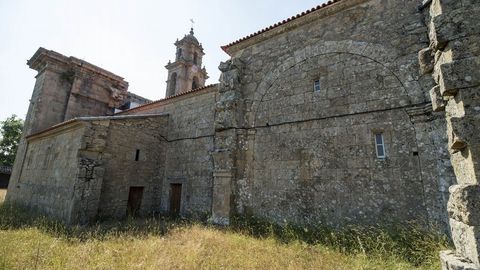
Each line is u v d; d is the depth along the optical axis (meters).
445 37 3.46
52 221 8.22
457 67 3.29
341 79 7.33
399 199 5.83
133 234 7.18
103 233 7.30
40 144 12.80
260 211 7.91
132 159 10.91
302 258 5.13
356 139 6.74
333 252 5.45
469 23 3.37
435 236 5.11
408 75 6.25
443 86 3.38
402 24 6.62
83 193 8.66
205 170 10.55
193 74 21.48
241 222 7.85
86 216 8.62
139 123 11.39
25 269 4.29
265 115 8.68
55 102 15.37
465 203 2.88
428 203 5.44
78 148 9.09
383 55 6.74
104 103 17.53
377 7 7.14
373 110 6.61
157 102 13.64
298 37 8.53
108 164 9.88
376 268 4.48
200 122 11.44
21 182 13.30
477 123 3.05
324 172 7.05
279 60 8.81
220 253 5.38
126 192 10.45
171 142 12.38
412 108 6.01
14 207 11.42
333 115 7.25
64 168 9.65
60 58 15.70
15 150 28.58
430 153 5.62
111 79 17.94
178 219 9.98
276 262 4.85
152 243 5.96
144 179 11.33
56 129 11.00
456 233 3.12
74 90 15.95
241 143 8.78
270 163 8.13
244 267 4.62
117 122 10.44
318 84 7.84
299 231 6.85
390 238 5.45
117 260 4.89
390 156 6.16
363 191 6.35
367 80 6.88
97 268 4.45
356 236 5.97
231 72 9.48
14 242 5.83
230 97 9.15
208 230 7.35
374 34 7.01
